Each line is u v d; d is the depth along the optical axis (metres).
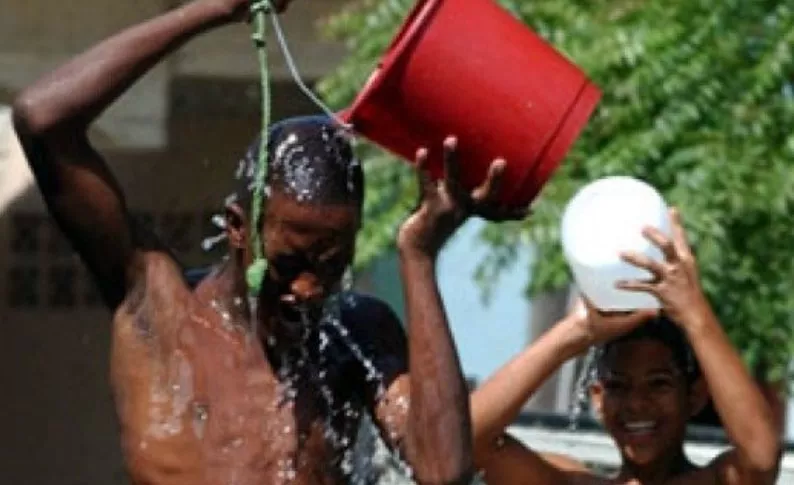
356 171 6.42
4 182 17.78
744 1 11.91
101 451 18.39
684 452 8.66
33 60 17.03
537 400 13.84
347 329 6.70
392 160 12.30
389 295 14.06
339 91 12.50
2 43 17.05
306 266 6.39
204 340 6.61
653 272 7.68
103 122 16.72
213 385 6.58
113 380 6.68
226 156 16.81
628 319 7.95
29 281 18.34
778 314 11.80
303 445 6.57
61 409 18.47
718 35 11.80
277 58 15.08
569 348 8.07
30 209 18.03
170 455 6.55
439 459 6.37
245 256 6.52
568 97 6.61
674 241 7.75
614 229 7.70
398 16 12.40
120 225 6.63
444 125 6.55
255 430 6.55
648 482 8.16
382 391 6.62
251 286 6.40
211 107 16.70
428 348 6.40
